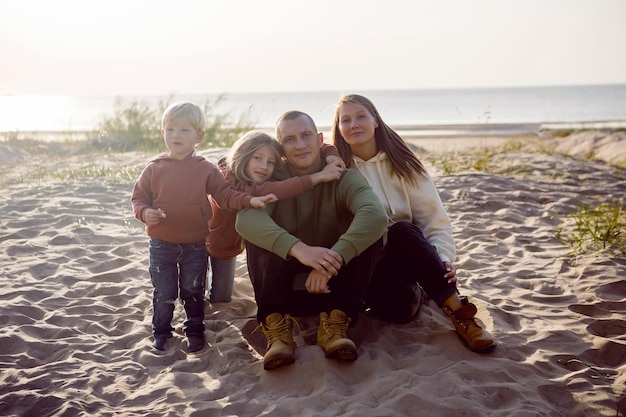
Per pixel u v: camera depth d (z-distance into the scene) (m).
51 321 3.26
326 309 2.78
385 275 3.07
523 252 4.54
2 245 4.46
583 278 3.90
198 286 3.09
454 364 2.68
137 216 2.97
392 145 3.19
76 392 2.55
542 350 2.88
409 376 2.58
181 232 3.00
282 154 2.97
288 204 2.91
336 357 2.69
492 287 3.84
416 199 3.22
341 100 3.18
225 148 8.83
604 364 2.82
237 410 2.42
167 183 3.01
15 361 2.80
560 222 5.39
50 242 4.58
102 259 4.28
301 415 2.37
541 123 23.34
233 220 3.15
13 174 7.44
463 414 2.34
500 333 3.02
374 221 2.68
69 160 8.79
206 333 3.14
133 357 2.90
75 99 179.12
